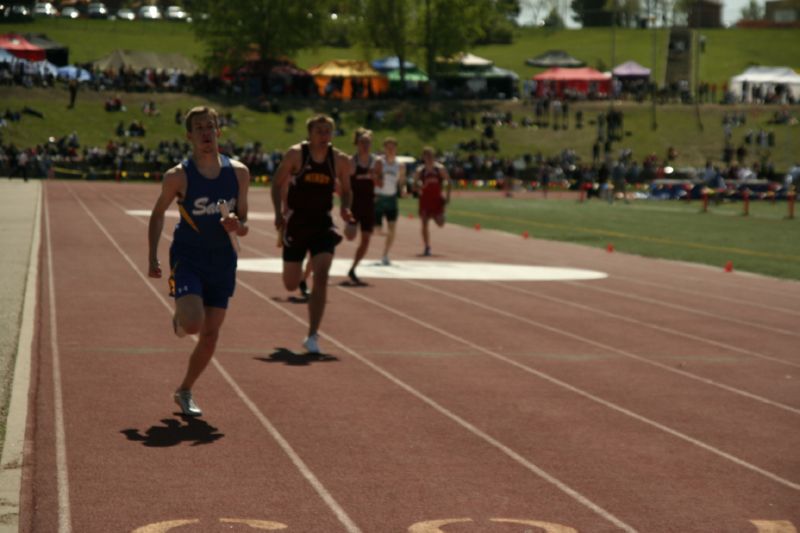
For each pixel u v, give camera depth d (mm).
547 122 111125
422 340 15383
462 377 12789
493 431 10203
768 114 115500
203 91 110375
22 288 19219
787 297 22016
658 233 41281
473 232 41031
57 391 11297
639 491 8383
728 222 48906
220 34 121312
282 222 14547
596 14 199250
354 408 10992
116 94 104938
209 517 7434
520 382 12586
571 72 118500
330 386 12039
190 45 147625
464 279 23609
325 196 14516
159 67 116062
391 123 109062
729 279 25344
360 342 15055
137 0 170625
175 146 92938
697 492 8406
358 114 110750
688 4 182375
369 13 120875
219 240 10211
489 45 173000
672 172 96750
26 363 12555
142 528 7160
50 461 8695
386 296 20219
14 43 106312
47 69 104750
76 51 138375
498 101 116500
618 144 107812
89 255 26406
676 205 68000
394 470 8781
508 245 34875
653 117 112688
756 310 19844
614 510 7879
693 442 10008
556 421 10680
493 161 98125
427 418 10648
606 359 14328
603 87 121625
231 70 121938
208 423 10164
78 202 53000
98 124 98875
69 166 87312
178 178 10016
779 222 49062
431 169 29797
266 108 107562
